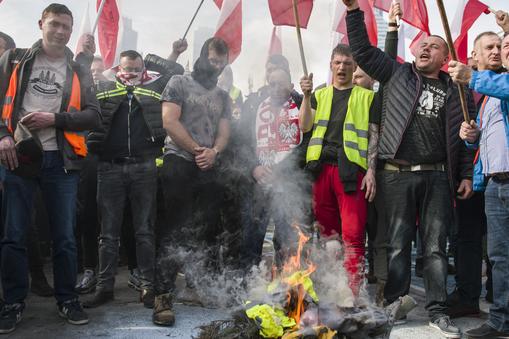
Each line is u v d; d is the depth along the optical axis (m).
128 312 3.35
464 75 2.79
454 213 3.60
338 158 3.40
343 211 3.42
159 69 4.11
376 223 3.94
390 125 3.35
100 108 3.56
